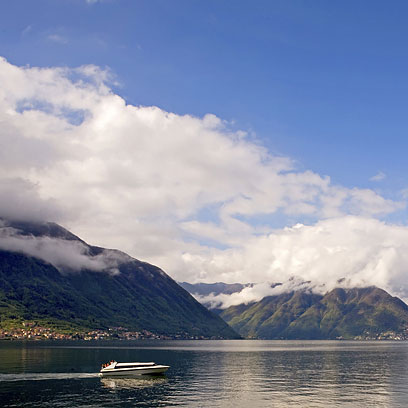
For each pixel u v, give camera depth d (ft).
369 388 388.16
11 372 477.36
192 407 301.43
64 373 467.52
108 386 386.11
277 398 335.67
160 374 478.18
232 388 383.04
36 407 294.87
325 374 500.33
